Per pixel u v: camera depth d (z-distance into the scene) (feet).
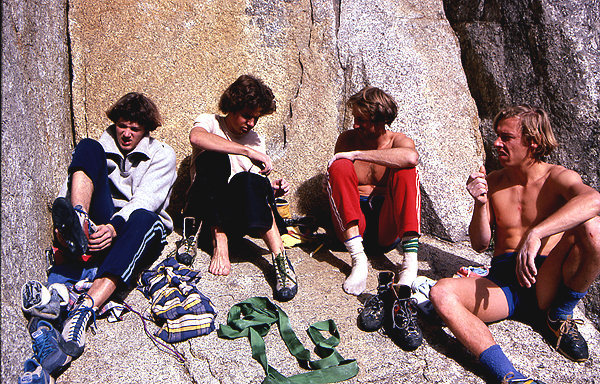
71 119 11.53
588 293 11.03
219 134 11.02
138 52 11.84
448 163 12.82
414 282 9.74
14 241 7.73
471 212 12.76
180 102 12.13
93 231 8.44
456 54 13.70
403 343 8.63
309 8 12.89
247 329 8.58
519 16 12.42
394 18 13.37
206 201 10.25
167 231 10.60
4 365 6.54
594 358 8.84
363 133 10.90
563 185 8.72
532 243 8.07
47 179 9.52
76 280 8.99
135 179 9.87
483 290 8.87
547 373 8.38
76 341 7.73
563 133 11.86
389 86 12.91
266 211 9.96
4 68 8.12
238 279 10.12
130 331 8.53
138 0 11.82
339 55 13.08
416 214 10.10
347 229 10.13
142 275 9.50
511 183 9.48
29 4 9.58
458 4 13.76
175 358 8.09
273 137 12.79
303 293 9.89
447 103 13.17
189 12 12.16
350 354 8.46
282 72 12.81
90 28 11.55
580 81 11.62
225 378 7.72
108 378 7.56
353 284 9.96
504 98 12.86
